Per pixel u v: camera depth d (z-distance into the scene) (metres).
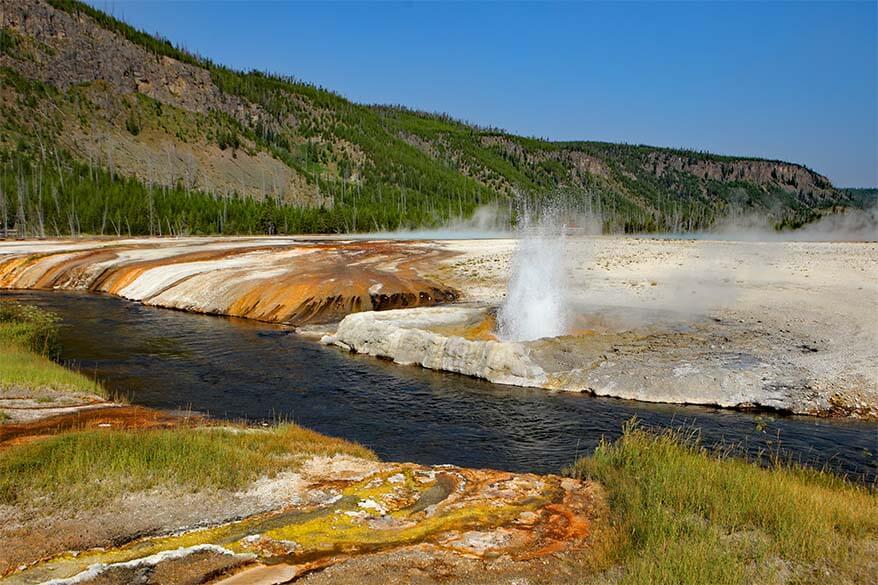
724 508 7.78
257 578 6.25
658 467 9.20
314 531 7.40
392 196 148.88
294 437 11.58
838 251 32.53
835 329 17.77
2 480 8.08
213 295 30.52
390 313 22.33
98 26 171.75
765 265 28.88
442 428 13.30
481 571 6.46
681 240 43.50
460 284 30.22
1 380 14.19
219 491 8.51
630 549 6.84
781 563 6.55
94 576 6.20
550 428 13.19
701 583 5.95
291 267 35.16
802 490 8.48
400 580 6.25
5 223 74.31
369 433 12.99
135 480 8.54
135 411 13.20
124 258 42.75
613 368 16.23
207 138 155.25
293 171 158.88
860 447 11.80
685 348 16.89
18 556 6.55
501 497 8.70
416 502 8.50
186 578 6.22
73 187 86.81
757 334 17.66
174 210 84.69
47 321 23.39
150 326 25.83
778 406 14.13
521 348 17.41
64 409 12.82
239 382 17.20
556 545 7.12
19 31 151.38
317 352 21.08
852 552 6.77
